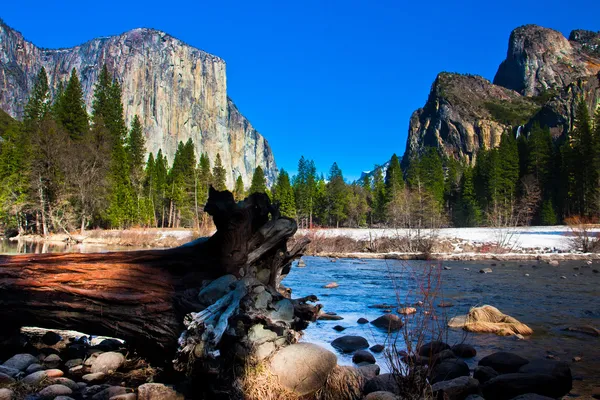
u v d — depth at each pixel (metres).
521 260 22.05
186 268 4.86
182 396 4.10
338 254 25.00
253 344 3.97
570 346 6.12
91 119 64.25
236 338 3.94
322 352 4.25
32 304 5.02
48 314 5.06
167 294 4.55
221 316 3.80
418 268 17.86
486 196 70.50
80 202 45.38
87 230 47.34
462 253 23.86
